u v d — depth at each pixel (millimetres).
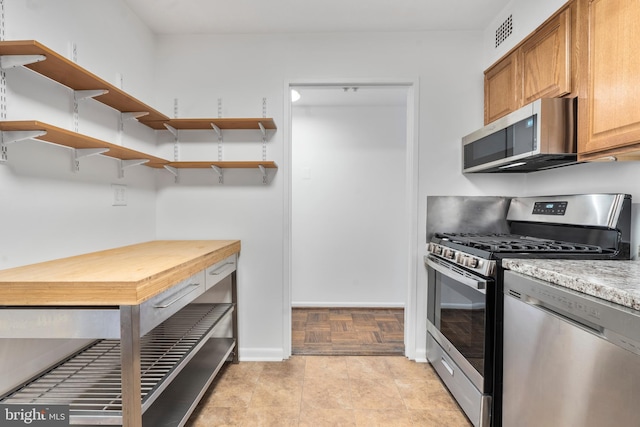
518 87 1976
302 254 3709
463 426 1749
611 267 1318
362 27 2375
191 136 2480
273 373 2283
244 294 2488
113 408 1199
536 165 1995
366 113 3646
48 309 1112
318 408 1889
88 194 1754
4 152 1282
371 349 2666
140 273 1218
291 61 2443
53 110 1527
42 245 1465
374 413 1849
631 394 892
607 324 967
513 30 2033
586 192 1872
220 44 2451
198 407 1892
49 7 1508
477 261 1651
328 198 3689
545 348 1246
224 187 2482
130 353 1103
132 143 2174
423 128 2445
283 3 2090
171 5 2109
